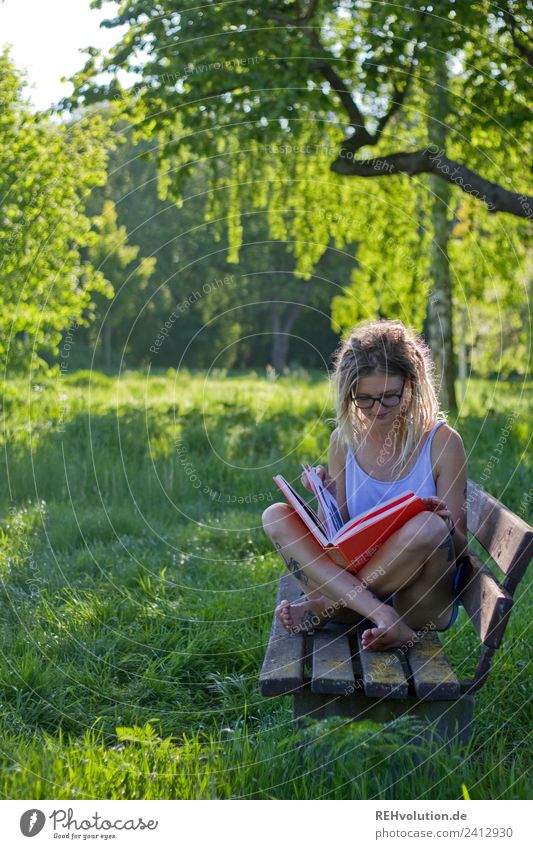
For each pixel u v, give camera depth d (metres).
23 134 7.02
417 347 3.17
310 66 7.50
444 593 2.95
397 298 10.73
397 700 2.70
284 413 10.91
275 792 2.69
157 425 9.16
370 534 2.78
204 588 4.86
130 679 3.76
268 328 40.81
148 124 7.75
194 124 7.74
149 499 6.76
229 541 5.89
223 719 3.41
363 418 3.18
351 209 10.80
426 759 2.66
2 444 7.35
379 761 2.68
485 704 3.31
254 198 10.17
